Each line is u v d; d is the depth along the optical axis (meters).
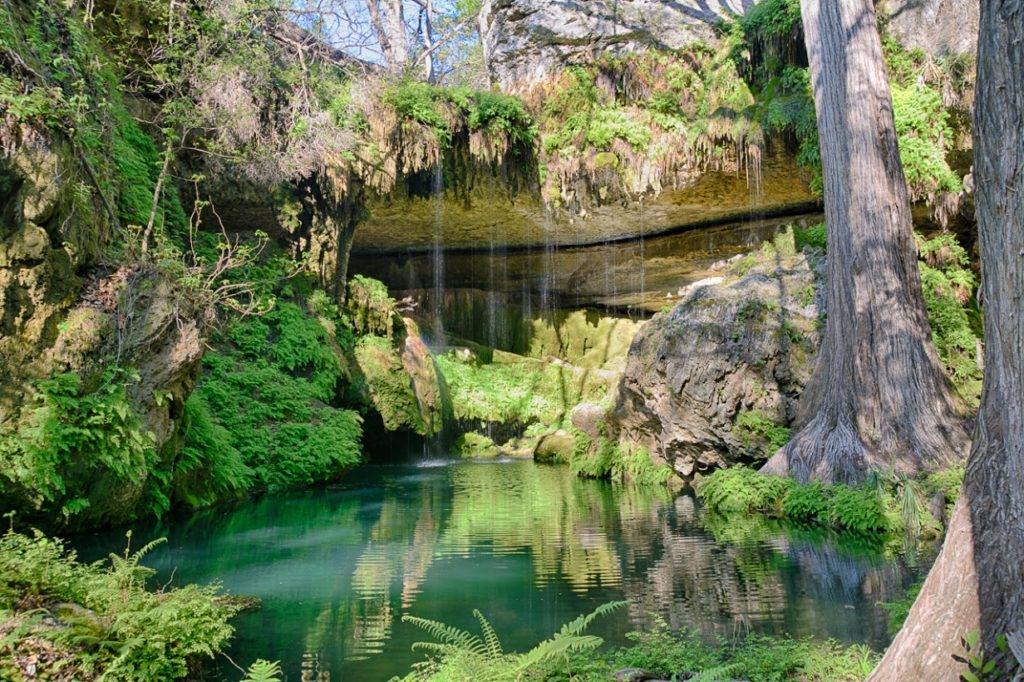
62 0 10.80
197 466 11.11
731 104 17.45
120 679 4.20
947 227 15.47
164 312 9.19
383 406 17.98
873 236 11.13
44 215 8.14
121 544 8.34
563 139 18.80
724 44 18.02
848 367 10.95
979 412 3.32
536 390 23.83
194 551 8.20
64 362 8.17
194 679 4.55
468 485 14.33
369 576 7.11
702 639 5.16
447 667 4.21
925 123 14.70
